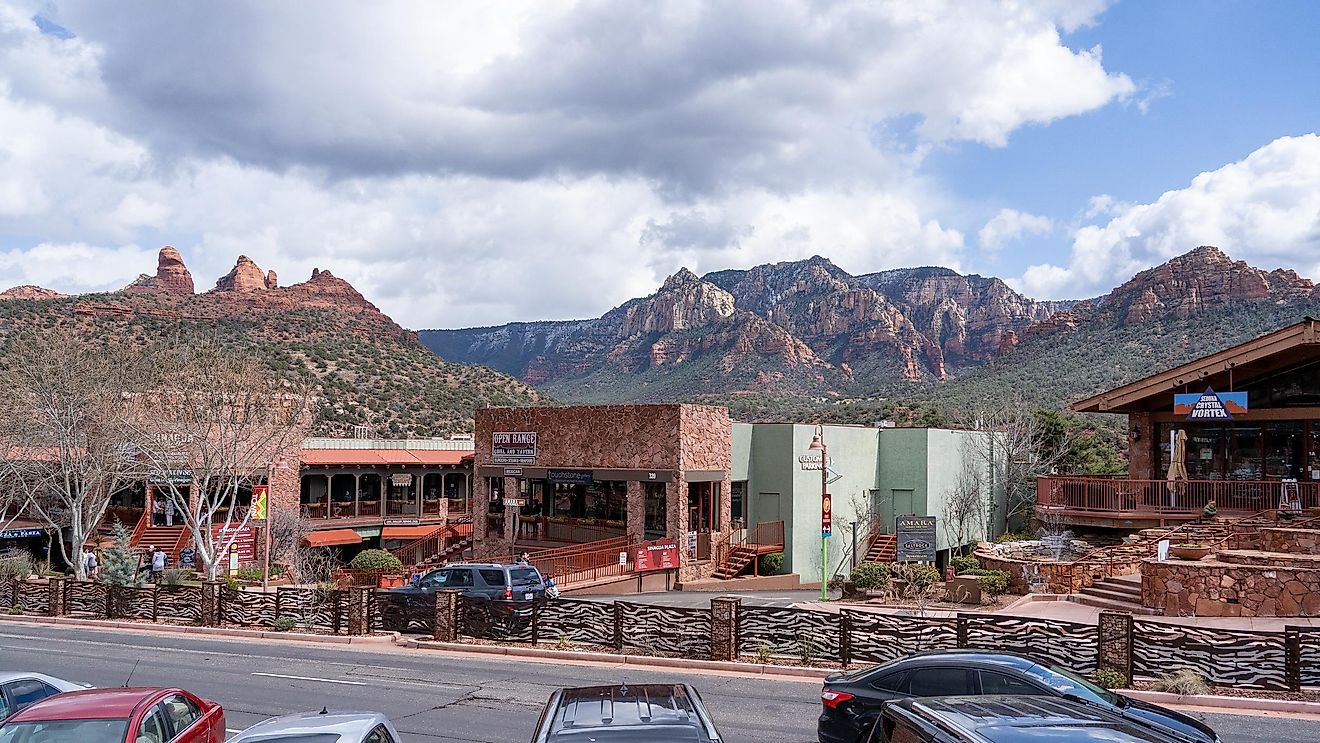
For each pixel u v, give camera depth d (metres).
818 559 41.44
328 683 18.14
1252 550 26.12
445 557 44.56
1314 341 29.19
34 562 41.19
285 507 46.84
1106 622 16.52
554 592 27.53
